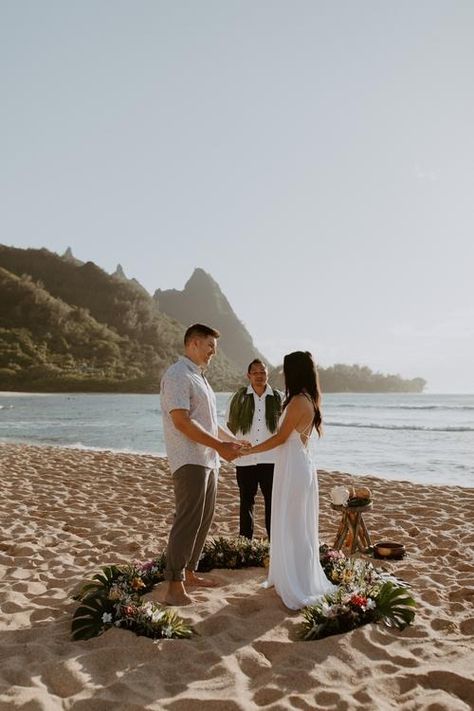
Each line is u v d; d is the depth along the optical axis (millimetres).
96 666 3178
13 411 50750
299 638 3551
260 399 5648
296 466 4227
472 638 3539
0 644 3461
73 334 189000
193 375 4262
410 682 2986
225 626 3711
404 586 4434
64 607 4098
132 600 3791
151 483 10516
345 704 2742
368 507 5566
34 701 2729
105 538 6320
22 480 10703
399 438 22734
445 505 8227
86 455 15234
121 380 160500
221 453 3990
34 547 5734
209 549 5074
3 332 177250
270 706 2723
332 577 4508
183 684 2973
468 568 5086
